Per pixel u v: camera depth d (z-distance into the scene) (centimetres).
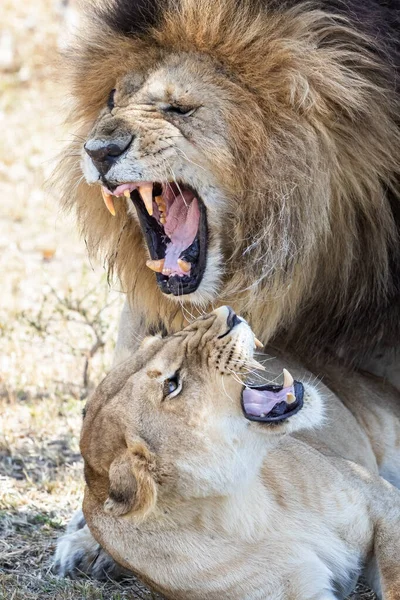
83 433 777
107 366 1240
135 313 941
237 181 822
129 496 721
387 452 941
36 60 2464
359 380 945
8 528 916
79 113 914
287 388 741
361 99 810
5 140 2136
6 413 1151
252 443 746
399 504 808
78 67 901
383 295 872
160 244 873
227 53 823
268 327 856
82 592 807
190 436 733
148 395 743
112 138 819
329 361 934
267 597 752
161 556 753
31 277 1560
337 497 789
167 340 768
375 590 795
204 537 748
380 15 847
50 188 989
